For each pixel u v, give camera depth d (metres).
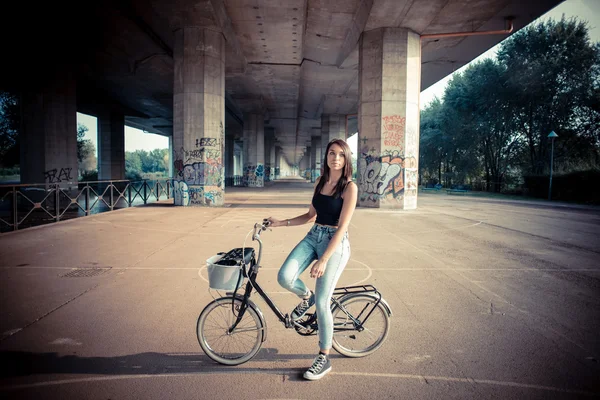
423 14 14.21
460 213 14.14
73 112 21.84
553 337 3.48
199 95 15.38
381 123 15.31
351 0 14.74
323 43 19.72
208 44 15.34
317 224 2.83
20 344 3.23
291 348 3.24
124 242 7.83
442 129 36.69
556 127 25.28
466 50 20.09
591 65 23.64
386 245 7.86
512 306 4.31
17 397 2.46
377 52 15.31
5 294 4.53
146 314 3.95
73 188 21.88
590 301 4.50
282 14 15.95
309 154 103.75
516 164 29.39
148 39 18.88
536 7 14.88
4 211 15.53
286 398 2.48
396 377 2.77
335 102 35.78
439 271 5.83
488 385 2.67
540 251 7.35
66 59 21.22
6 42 18.31
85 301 4.32
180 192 15.89
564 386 2.66
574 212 15.04
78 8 15.23
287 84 28.48
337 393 2.55
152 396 2.50
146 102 37.00
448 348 3.25
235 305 2.95
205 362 2.97
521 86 26.47
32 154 20.47
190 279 5.22
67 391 2.54
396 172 15.38
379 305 3.07
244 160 39.00
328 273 2.70
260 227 3.01
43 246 7.29
